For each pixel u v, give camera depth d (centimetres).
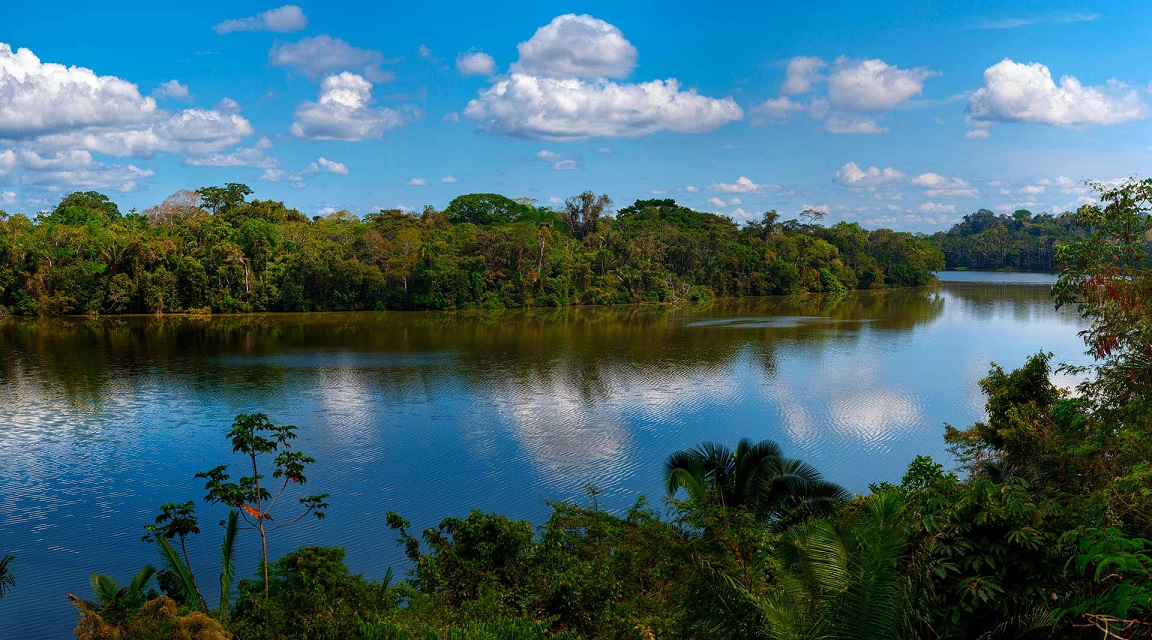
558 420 4475
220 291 10925
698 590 1093
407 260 11812
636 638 1465
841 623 893
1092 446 1539
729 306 12962
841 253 18212
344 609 1747
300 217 14300
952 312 11331
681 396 5138
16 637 2109
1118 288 1530
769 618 944
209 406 4762
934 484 1370
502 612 1723
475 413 4634
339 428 4272
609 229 14638
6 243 10212
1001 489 1116
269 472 3519
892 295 15538
